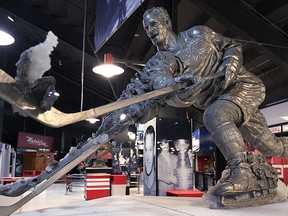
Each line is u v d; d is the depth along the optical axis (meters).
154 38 2.71
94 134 2.37
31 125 21.89
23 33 12.28
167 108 7.07
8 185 1.78
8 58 14.74
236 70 2.64
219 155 8.45
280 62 7.46
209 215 2.02
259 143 2.91
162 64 2.56
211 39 2.70
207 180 10.17
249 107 2.69
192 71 2.60
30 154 17.81
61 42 10.40
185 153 6.25
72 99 22.30
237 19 7.00
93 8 8.77
